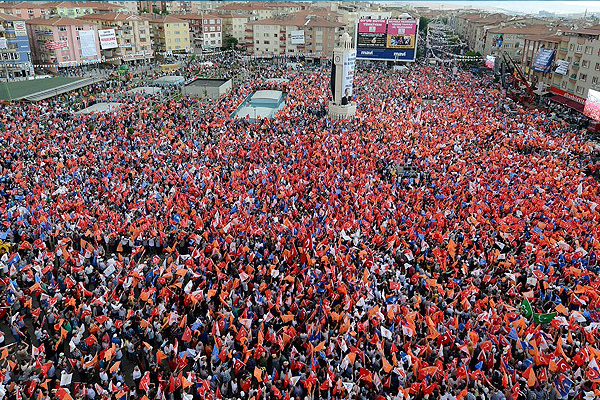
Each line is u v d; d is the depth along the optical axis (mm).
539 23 188000
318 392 26734
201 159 62844
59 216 44625
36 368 26891
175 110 90312
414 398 25781
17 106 90312
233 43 197000
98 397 25891
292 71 140750
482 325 31109
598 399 25141
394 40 147750
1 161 60219
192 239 40781
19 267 37688
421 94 107688
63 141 67688
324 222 44719
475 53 188250
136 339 30047
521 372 27422
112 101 97500
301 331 31172
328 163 60156
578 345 30188
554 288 35469
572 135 78125
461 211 47438
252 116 89625
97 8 183750
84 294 33000
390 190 52781
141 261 40219
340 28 169500
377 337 29109
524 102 105938
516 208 48031
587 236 43125
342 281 35594
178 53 184625
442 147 67750
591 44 95062
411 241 41219
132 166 59531
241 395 25312
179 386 26312
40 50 146875
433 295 34625
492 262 38844
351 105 88375
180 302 34312
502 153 65875
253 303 33875
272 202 49219
